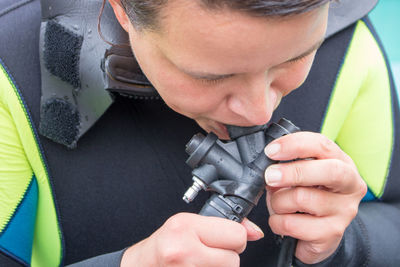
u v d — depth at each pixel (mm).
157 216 775
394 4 2289
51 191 754
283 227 666
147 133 755
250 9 498
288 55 541
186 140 761
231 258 613
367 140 821
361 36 801
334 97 792
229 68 535
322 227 655
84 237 775
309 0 502
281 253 697
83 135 739
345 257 721
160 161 762
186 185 769
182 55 536
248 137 634
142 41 568
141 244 656
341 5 784
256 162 630
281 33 516
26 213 748
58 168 747
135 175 760
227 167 628
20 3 747
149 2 524
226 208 624
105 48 691
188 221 611
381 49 818
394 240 764
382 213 800
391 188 821
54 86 712
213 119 618
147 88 690
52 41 697
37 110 728
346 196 653
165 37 536
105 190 759
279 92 612
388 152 816
